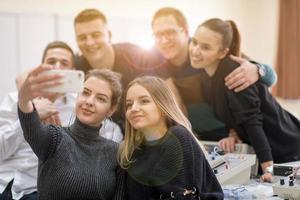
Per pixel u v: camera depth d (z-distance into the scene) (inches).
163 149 61.1
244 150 85.6
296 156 91.7
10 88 153.9
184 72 99.9
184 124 64.5
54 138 62.5
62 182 61.2
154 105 63.1
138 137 64.4
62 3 164.1
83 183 61.7
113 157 65.7
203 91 95.0
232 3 203.6
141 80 65.1
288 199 64.1
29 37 157.2
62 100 88.7
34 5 158.6
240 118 85.5
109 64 104.0
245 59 93.7
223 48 88.4
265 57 210.1
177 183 58.6
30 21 157.4
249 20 210.2
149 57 103.9
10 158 86.4
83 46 102.0
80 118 64.9
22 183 84.0
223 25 87.9
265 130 89.4
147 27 180.7
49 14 160.9
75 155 63.4
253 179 81.4
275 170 76.9
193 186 58.1
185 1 189.6
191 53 91.5
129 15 177.3
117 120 83.3
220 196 60.1
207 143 89.8
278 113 90.4
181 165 59.2
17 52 155.2
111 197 64.1
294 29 194.1
